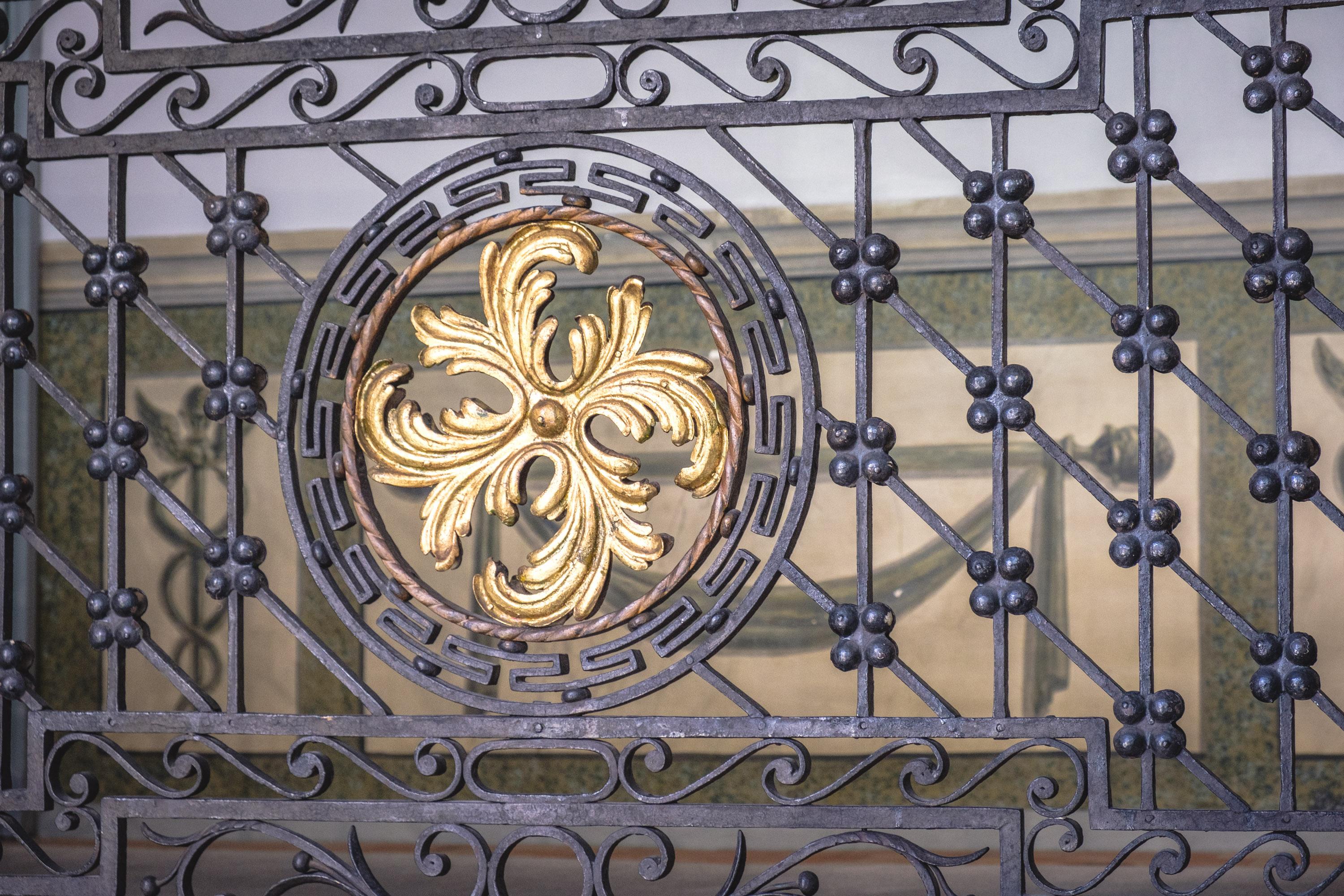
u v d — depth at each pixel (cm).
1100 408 720
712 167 764
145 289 317
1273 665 262
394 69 303
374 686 762
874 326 744
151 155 315
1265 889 559
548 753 746
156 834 303
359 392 298
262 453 780
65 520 788
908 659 727
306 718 299
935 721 275
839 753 723
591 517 285
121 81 788
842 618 278
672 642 283
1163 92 727
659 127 292
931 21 283
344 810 296
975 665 718
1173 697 266
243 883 571
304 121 307
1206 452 707
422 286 764
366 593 296
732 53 764
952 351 279
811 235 745
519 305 291
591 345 286
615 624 285
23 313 323
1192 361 712
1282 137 267
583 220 292
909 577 730
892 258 282
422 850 290
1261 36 716
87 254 317
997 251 279
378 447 296
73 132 320
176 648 773
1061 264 277
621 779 285
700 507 748
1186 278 717
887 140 750
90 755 771
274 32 310
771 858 660
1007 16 280
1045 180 729
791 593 734
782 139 757
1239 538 702
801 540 739
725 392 284
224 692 770
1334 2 268
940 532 277
